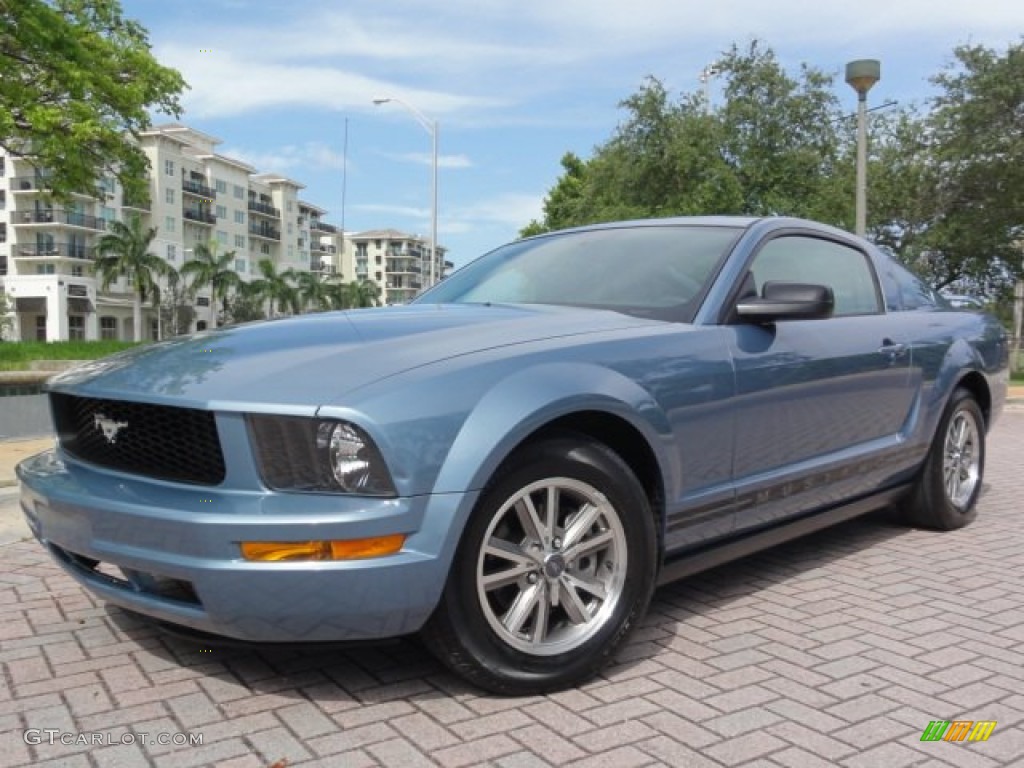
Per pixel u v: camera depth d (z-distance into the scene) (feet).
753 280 12.22
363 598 8.23
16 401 29.94
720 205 74.79
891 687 9.75
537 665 9.33
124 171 61.52
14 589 13.35
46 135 53.47
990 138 71.26
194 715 8.99
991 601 12.76
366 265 563.48
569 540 9.59
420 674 9.94
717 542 11.59
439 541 8.43
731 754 8.25
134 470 9.30
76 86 54.08
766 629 11.55
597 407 9.55
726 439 11.14
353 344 9.70
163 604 8.77
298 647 8.63
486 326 10.43
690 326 11.19
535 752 8.24
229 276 263.08
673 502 10.54
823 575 14.03
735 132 77.15
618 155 80.48
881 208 74.90
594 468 9.61
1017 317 85.97
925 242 75.00
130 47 60.80
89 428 9.87
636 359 10.25
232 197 341.21
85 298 265.34
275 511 8.20
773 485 11.93
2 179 266.98
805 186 76.48
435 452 8.47
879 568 14.43
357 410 8.29
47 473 10.00
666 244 13.00
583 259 13.41
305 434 8.39
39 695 9.49
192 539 8.25
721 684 9.79
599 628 9.71
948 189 75.82
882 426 14.37
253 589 8.15
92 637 11.18
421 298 14.34
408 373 8.83
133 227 240.12
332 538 8.10
